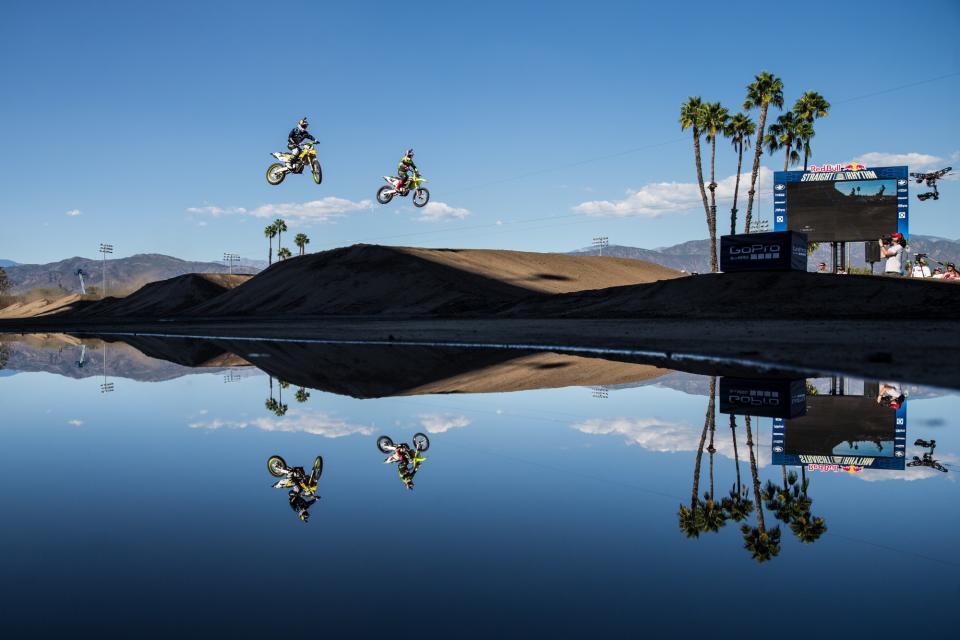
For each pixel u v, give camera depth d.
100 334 65.25
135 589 4.75
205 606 4.43
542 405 14.84
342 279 98.31
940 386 14.73
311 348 35.06
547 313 57.75
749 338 29.27
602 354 27.41
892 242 63.81
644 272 124.12
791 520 6.53
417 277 91.38
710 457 9.62
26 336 65.06
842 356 20.47
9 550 5.66
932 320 33.56
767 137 68.75
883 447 10.22
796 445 10.46
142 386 20.45
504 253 114.00
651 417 13.10
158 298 136.38
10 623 4.14
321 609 4.35
